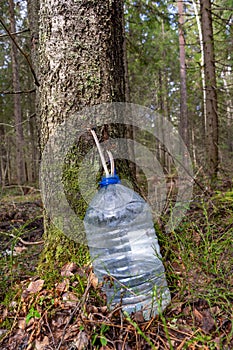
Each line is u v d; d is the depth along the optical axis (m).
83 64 1.66
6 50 9.41
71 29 1.64
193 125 13.60
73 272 1.58
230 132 7.33
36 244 2.40
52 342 1.26
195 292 1.45
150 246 1.65
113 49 1.76
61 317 1.35
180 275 1.62
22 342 1.29
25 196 5.95
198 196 2.91
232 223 2.13
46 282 1.55
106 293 1.44
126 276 1.53
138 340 1.24
